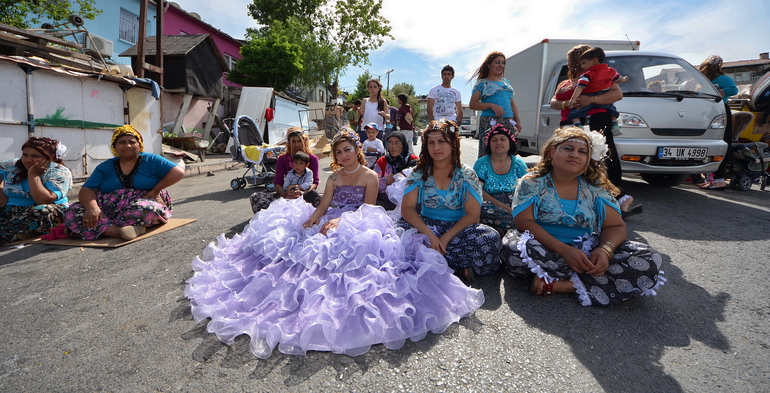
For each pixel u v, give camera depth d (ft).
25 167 13.15
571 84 14.58
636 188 19.92
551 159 8.27
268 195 14.62
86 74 21.34
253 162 22.16
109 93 23.35
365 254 7.55
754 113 20.86
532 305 7.89
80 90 21.48
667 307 7.75
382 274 7.17
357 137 10.98
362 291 6.88
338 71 90.27
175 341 6.83
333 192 11.03
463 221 9.04
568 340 6.63
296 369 5.97
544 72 23.36
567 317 7.39
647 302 7.98
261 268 8.73
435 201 9.43
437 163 9.24
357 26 100.58
